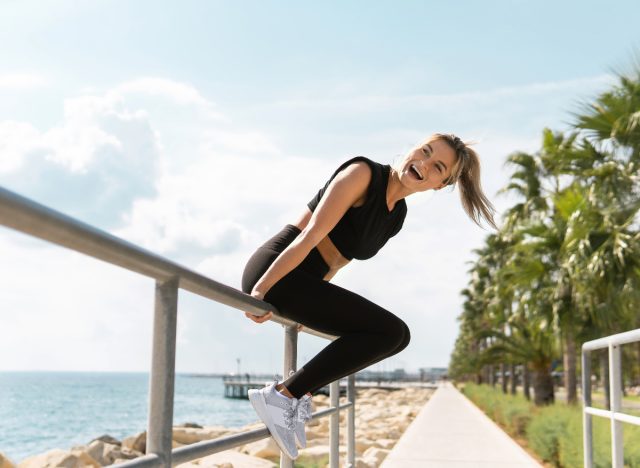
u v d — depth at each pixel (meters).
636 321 13.06
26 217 1.12
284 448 2.52
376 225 2.76
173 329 1.72
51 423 37.31
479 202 2.99
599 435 6.79
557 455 8.98
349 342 2.61
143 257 1.54
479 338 24.58
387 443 11.92
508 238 19.66
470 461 8.05
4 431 31.45
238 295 2.21
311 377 2.59
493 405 18.88
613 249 12.00
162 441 1.67
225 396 86.56
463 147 2.81
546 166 21.50
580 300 14.20
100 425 36.16
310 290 2.62
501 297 23.19
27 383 179.88
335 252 2.78
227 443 2.06
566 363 18.05
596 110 11.51
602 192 12.71
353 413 4.88
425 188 2.79
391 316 2.67
